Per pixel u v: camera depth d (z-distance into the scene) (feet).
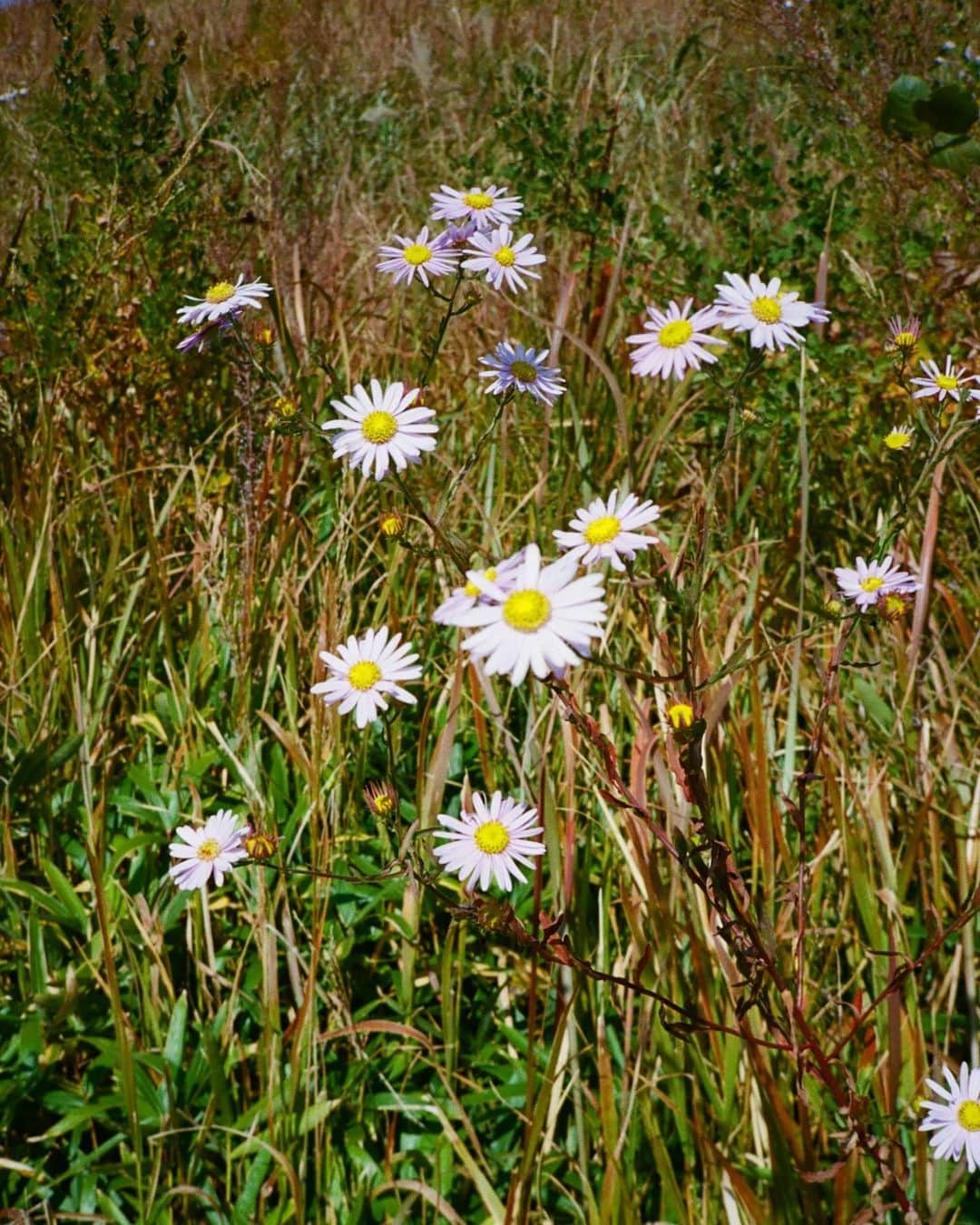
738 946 2.23
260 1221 2.54
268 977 2.67
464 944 2.68
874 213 4.01
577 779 2.98
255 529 3.30
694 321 2.13
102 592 3.31
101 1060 2.67
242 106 4.91
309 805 2.94
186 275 3.93
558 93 4.99
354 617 3.38
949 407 2.51
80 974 2.78
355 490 3.50
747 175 4.07
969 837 2.81
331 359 3.99
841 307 4.09
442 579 3.31
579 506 3.53
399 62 6.95
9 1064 2.72
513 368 2.27
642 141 5.31
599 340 3.75
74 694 3.16
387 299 4.65
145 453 3.91
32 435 3.79
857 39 4.07
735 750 2.91
